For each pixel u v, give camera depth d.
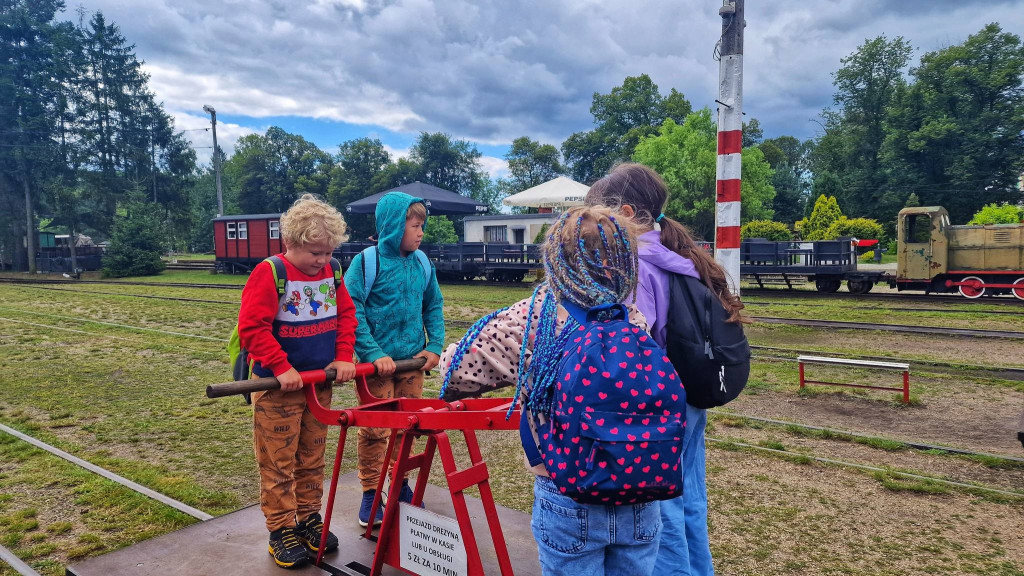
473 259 24.30
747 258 19.14
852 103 52.69
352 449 5.18
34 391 7.06
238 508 3.91
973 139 43.59
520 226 36.25
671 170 41.22
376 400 2.89
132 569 2.65
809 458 4.59
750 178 44.50
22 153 33.06
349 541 2.88
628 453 1.37
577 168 66.69
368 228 55.81
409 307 3.12
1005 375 7.43
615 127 62.47
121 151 37.31
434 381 7.68
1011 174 42.66
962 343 9.61
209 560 2.73
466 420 2.03
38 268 35.72
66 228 39.44
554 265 1.61
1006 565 3.10
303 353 2.70
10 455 4.86
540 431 1.55
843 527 3.55
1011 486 4.11
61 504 3.94
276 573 2.61
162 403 6.55
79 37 37.56
